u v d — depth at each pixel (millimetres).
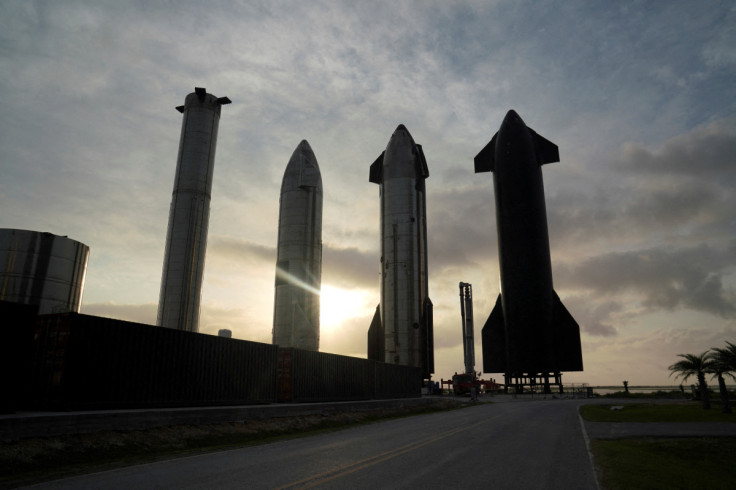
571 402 48750
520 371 75500
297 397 27906
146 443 14516
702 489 9461
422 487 8516
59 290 32688
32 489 8352
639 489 9031
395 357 71312
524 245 77125
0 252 31219
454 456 12211
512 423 22969
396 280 73625
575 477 9898
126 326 18125
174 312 49719
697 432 19562
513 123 82562
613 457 12805
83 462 12156
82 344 16500
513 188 79312
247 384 24266
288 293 60469
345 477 9273
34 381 16422
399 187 77125
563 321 79000
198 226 52719
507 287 77812
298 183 64562
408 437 16766
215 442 16297
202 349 21641
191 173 53844
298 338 58469
